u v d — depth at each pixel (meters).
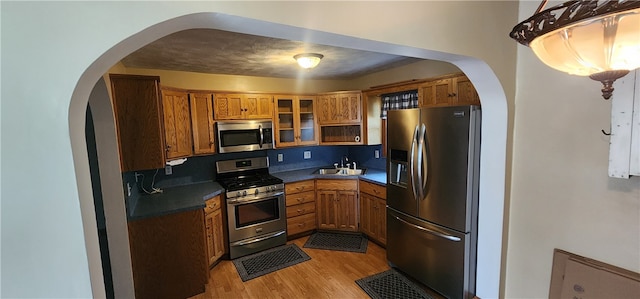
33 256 0.83
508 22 1.87
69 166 0.83
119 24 0.85
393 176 2.88
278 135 3.79
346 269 2.99
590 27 0.73
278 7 1.09
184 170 3.45
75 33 0.81
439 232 2.42
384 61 3.20
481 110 2.16
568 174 1.81
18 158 0.79
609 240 1.67
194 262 2.56
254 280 2.83
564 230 1.85
